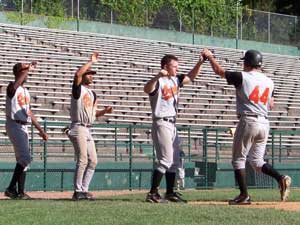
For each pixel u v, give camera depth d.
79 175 20.75
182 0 72.00
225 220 15.30
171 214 16.09
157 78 19.14
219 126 52.72
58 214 16.08
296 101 61.84
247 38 75.62
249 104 19.14
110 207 17.42
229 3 77.06
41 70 50.72
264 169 19.56
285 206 19.23
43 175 33.59
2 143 34.94
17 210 16.88
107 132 43.62
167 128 19.61
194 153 42.19
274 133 39.78
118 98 51.16
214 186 38.88
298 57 75.19
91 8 66.19
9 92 21.38
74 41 60.00
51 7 63.84
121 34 67.19
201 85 57.78
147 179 37.00
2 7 60.91
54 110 46.16
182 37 71.06
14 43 54.81
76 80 20.25
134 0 69.00
